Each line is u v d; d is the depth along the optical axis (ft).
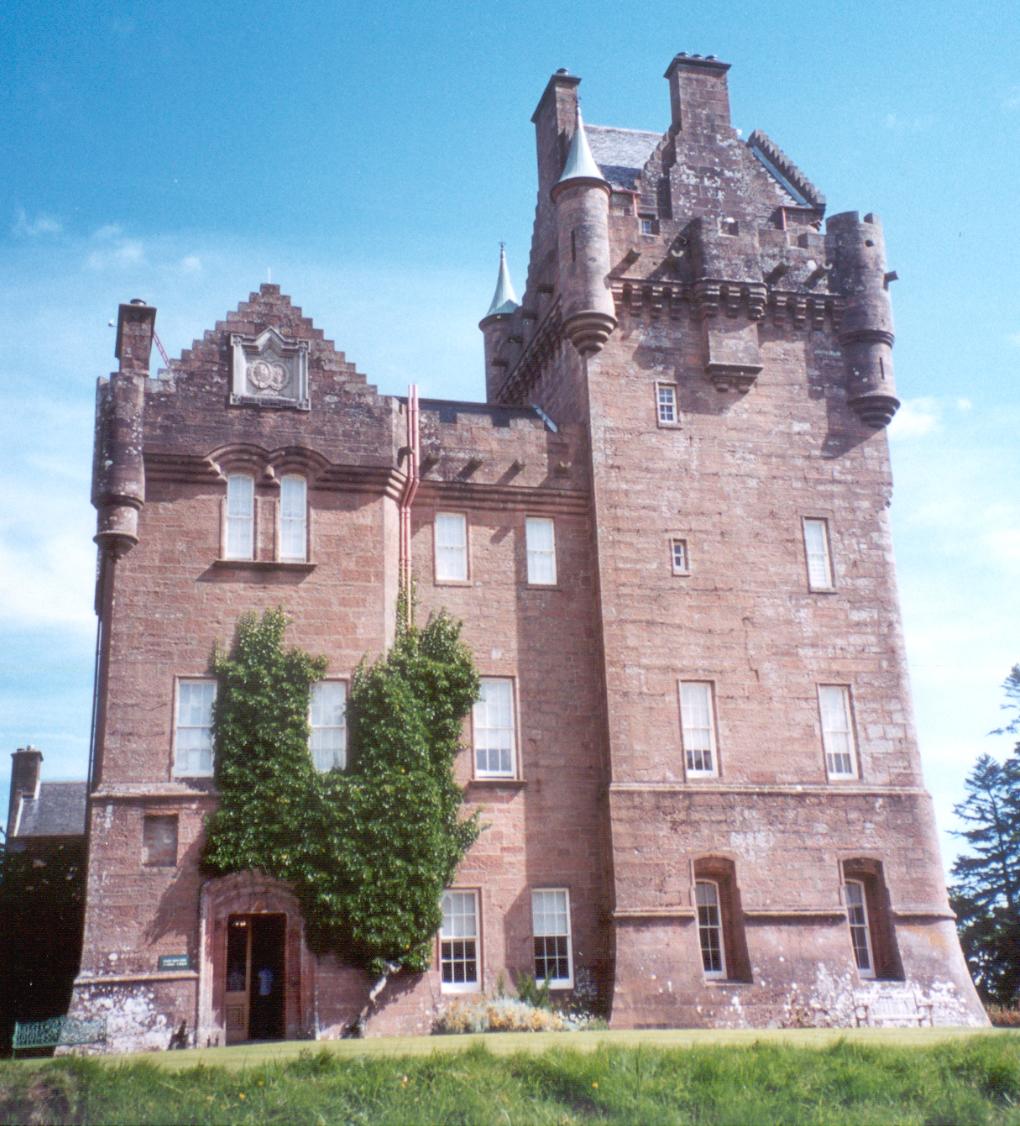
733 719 122.01
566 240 131.34
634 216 133.80
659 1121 65.82
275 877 104.53
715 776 119.85
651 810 116.57
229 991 104.22
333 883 104.73
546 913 115.14
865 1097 70.59
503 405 138.31
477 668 119.03
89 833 106.63
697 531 126.62
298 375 117.80
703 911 117.29
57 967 121.80
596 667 122.31
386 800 107.45
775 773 121.49
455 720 114.73
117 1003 99.40
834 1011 114.11
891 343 137.80
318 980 103.50
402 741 110.01
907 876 121.60
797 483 131.13
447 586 121.08
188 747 107.34
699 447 129.08
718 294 131.75
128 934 101.35
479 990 111.24
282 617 111.34
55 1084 70.49
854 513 132.16
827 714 125.70
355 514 116.57
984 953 196.75
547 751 119.14
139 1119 64.90
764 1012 112.37
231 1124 64.03
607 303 128.98
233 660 109.40
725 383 131.13
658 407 129.18
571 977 113.80
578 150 133.59
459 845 112.57
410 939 105.70
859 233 139.33
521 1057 76.54
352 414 118.21
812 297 136.05
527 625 122.21
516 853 115.44
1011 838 207.21
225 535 112.98
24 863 125.90
